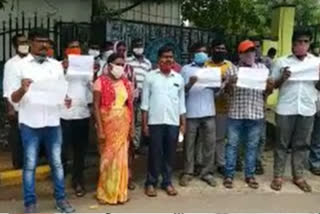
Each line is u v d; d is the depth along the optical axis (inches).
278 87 308.7
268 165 366.0
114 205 277.4
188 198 292.7
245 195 301.0
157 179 296.2
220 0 611.2
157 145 293.0
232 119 311.0
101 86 275.7
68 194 294.7
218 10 610.5
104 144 278.7
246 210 275.1
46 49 249.8
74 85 285.1
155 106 291.6
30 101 247.9
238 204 284.7
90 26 451.5
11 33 461.4
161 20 684.7
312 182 330.3
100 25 451.5
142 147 376.5
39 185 307.9
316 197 301.3
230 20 612.4
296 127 312.2
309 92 307.1
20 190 300.2
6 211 264.2
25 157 254.2
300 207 282.8
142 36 473.1
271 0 738.8
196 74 303.3
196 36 505.4
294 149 318.0
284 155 313.6
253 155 315.3
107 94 275.4
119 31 458.0
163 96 291.1
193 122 311.4
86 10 621.3
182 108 300.4
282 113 308.7
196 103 309.3
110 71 278.8
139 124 360.2
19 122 253.3
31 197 257.1
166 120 291.6
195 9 618.2
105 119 276.2
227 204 284.0
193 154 316.8
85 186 310.3
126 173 281.6
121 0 645.3
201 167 326.0
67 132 287.6
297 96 305.4
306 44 300.8
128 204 279.7
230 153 313.4
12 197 287.9
